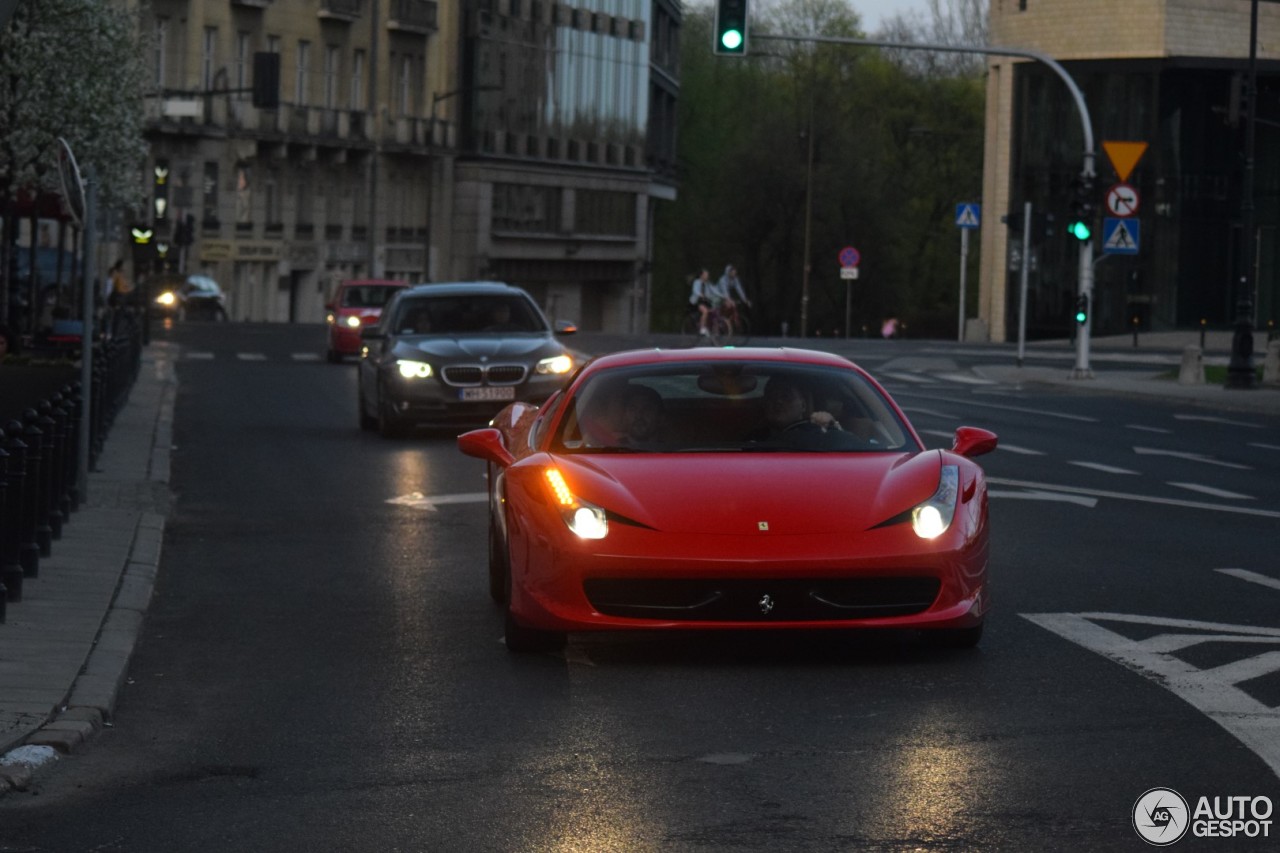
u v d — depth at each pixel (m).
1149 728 11.38
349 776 10.38
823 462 14.16
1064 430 39.81
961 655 13.80
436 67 127.69
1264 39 103.50
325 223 119.06
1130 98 102.19
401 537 21.19
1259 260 104.88
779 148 143.25
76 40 52.19
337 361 64.50
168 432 35.16
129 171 57.88
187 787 10.16
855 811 9.52
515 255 134.62
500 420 18.11
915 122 156.12
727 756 10.73
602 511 13.41
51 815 9.59
